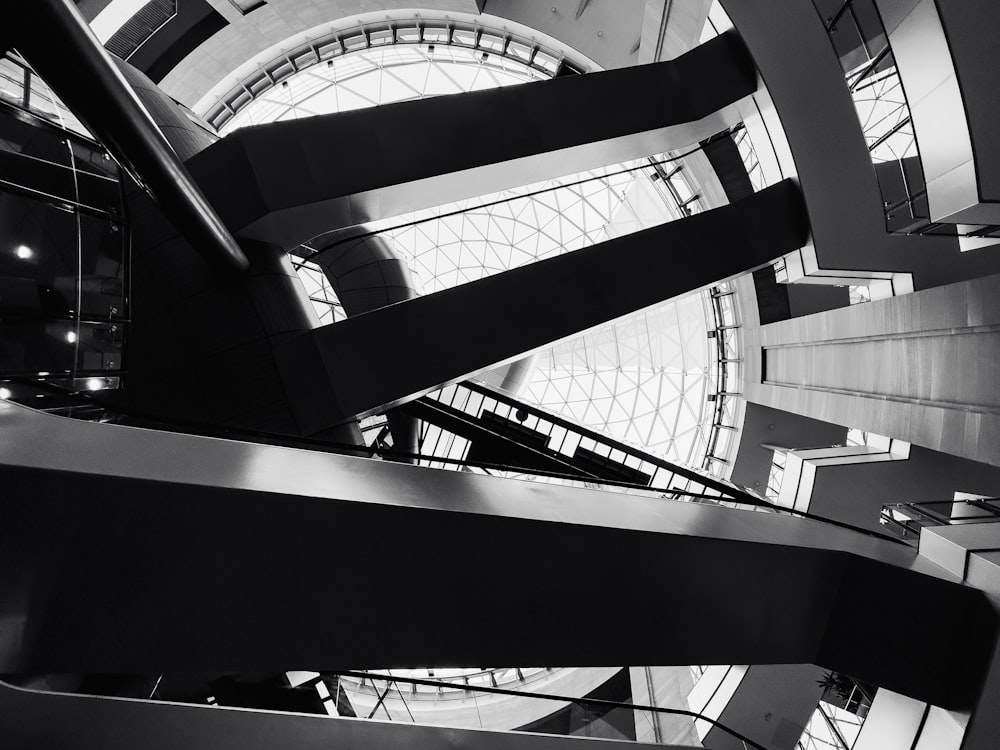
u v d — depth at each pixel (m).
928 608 8.16
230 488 4.94
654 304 15.28
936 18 10.32
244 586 5.16
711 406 40.41
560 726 14.85
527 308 14.57
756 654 7.65
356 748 5.53
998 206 11.08
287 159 13.62
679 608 7.03
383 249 28.73
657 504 7.75
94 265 11.80
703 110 15.80
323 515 5.25
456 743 6.19
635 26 27.34
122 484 4.65
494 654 6.29
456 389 30.86
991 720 8.00
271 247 15.20
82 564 4.68
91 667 4.91
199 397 14.04
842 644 8.15
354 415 14.07
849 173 16.62
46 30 5.98
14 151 10.21
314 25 30.31
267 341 14.23
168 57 29.61
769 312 32.31
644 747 7.31
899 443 25.38
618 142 15.62
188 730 4.77
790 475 27.39
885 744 10.24
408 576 5.71
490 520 5.90
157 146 8.89
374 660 5.79
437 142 14.17
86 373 11.53
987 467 24.62
